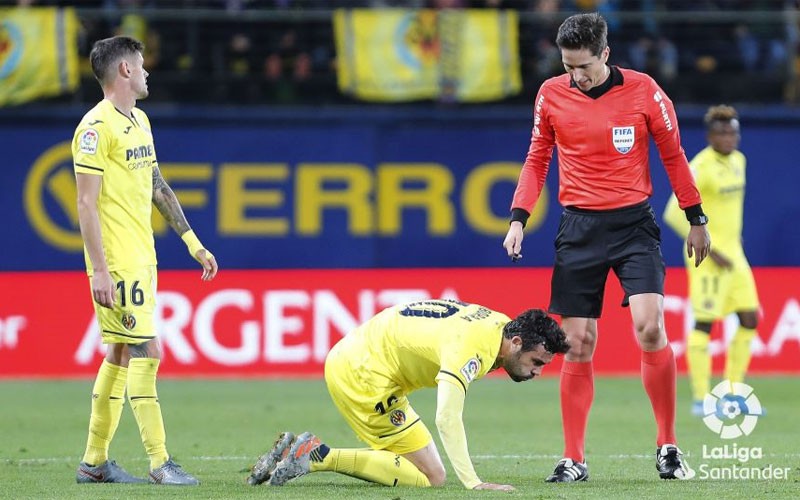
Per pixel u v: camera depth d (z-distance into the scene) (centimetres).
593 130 2453
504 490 2227
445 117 5281
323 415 3909
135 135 2461
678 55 5856
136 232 2458
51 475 2623
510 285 5094
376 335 2320
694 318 3997
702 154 3953
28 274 4981
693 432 3491
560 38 2416
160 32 5634
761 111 5303
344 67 5316
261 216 5231
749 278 4006
